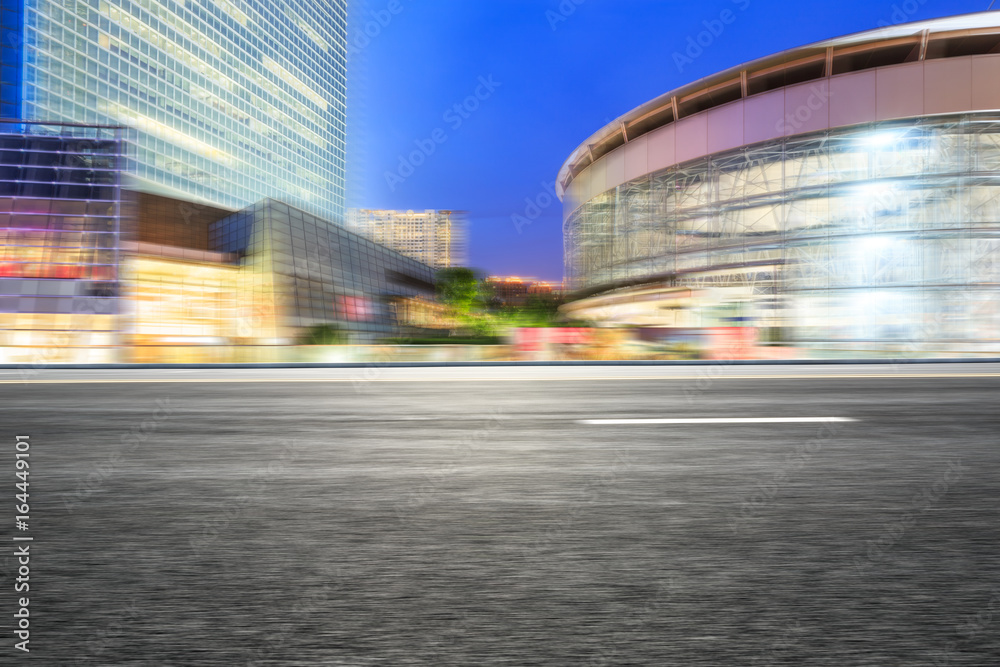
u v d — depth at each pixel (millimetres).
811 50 31734
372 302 52656
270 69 101938
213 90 88375
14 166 30391
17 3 59969
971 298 27953
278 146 103250
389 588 2133
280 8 105500
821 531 2750
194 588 2133
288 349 21719
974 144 29141
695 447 4777
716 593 2086
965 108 28641
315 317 44750
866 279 29297
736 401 8117
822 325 29922
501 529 2783
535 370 16781
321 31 118812
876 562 2371
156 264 41094
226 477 3797
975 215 29000
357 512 3053
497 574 2254
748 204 32969
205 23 87375
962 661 1662
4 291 26797
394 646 1737
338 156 122938
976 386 10398
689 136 36688
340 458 4383
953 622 1886
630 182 41250
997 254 28141
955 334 27859
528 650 1713
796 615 1923
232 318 42500
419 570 2295
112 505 3166
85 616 1922
